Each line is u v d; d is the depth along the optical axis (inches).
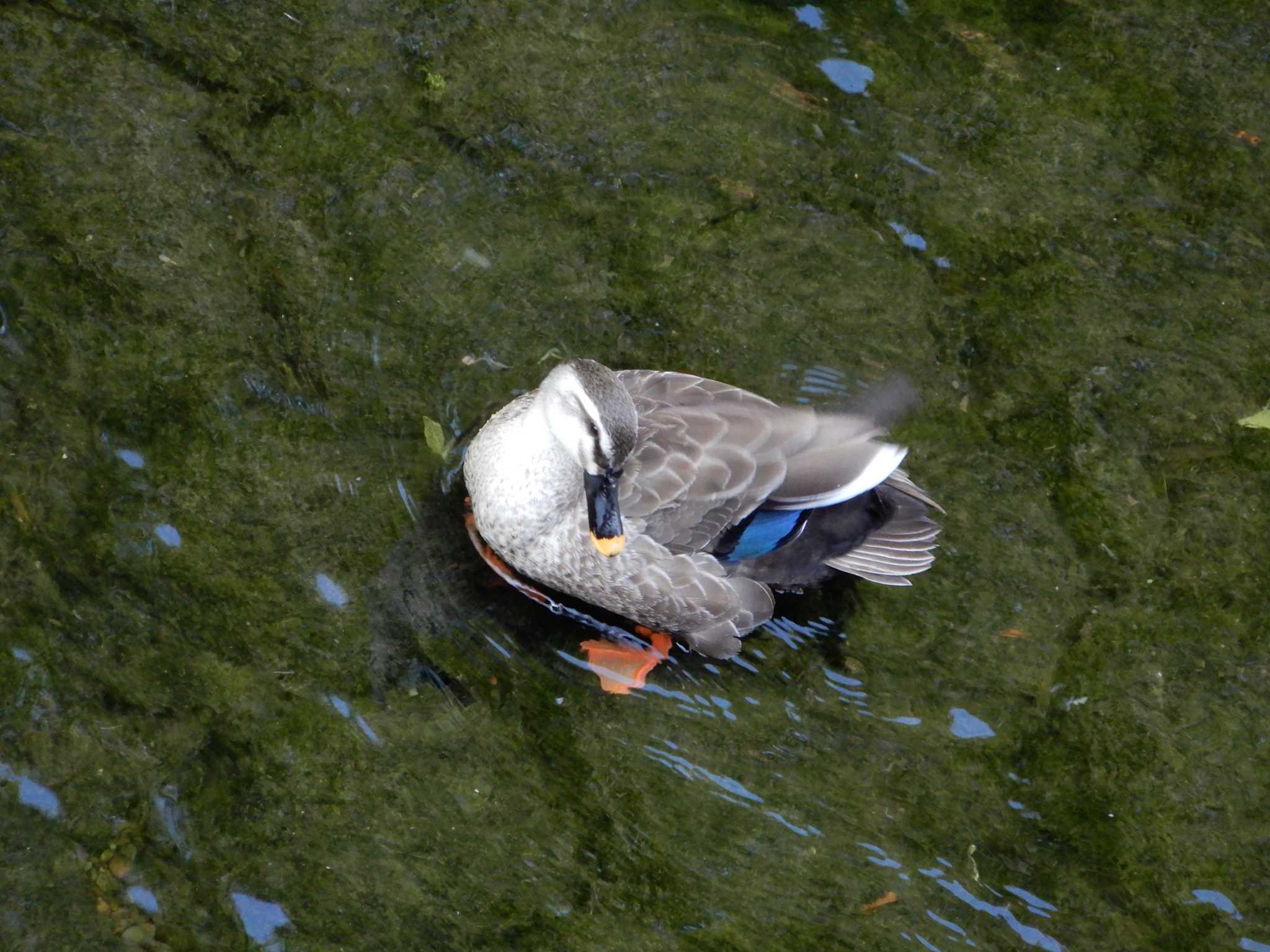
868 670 321.1
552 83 424.2
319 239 377.7
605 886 279.7
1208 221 420.2
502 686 308.5
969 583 337.1
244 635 305.6
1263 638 333.7
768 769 301.9
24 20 408.2
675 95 428.1
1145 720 316.8
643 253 390.0
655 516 309.9
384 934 267.9
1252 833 301.6
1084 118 441.7
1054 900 287.0
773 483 312.0
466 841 282.8
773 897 281.9
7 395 332.2
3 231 360.5
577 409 298.8
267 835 278.4
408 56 422.9
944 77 446.0
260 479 330.6
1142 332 391.5
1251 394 381.4
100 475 324.5
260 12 425.1
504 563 331.0
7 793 275.6
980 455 359.9
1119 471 361.4
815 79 439.8
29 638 297.0
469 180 397.7
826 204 409.1
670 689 314.2
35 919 260.7
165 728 289.3
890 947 276.5
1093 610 335.0
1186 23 472.1
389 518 331.3
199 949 261.1
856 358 374.9
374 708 299.4
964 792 301.9
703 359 369.4
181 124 393.7
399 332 363.3
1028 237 409.7
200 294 359.6
